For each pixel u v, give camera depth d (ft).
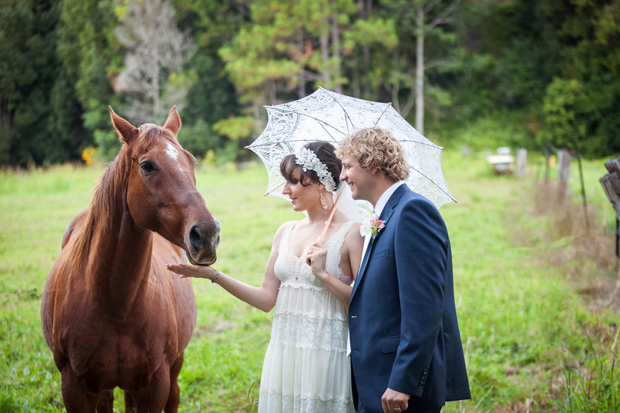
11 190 47.60
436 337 7.11
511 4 95.91
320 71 74.79
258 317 19.20
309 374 8.39
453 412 11.84
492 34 99.04
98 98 72.33
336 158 9.00
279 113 10.39
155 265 10.39
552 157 62.85
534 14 95.35
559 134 83.46
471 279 23.03
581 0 85.46
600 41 84.99
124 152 8.71
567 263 23.79
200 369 14.74
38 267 23.65
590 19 85.92
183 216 7.88
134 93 77.00
